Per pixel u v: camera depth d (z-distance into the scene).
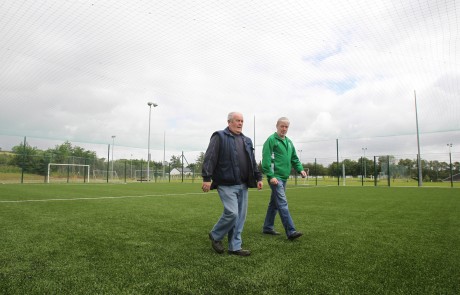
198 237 3.59
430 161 23.53
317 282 2.08
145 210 6.13
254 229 4.25
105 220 4.81
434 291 1.92
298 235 3.44
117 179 32.44
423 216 5.43
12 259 2.61
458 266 2.45
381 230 4.07
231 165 3.01
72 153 29.11
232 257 2.75
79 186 16.89
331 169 28.20
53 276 2.19
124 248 3.03
